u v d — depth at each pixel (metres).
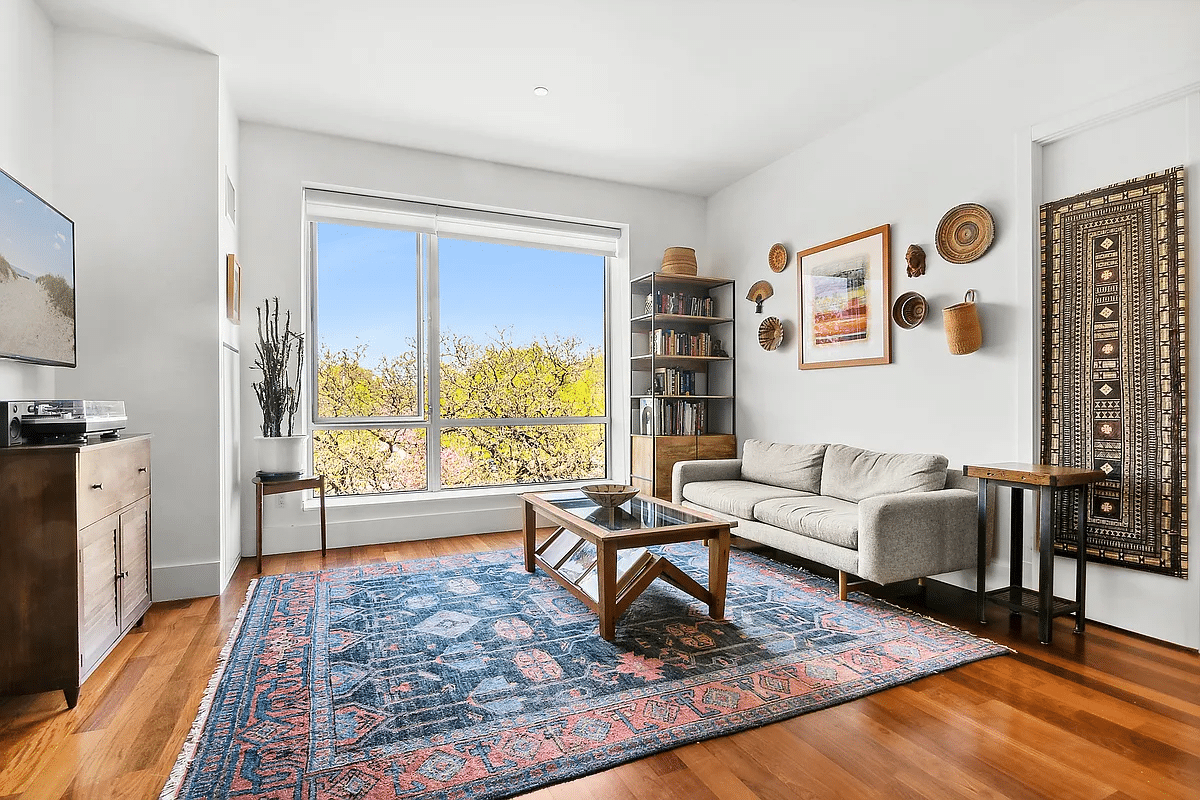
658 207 5.67
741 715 1.99
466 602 3.12
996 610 3.06
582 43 3.35
